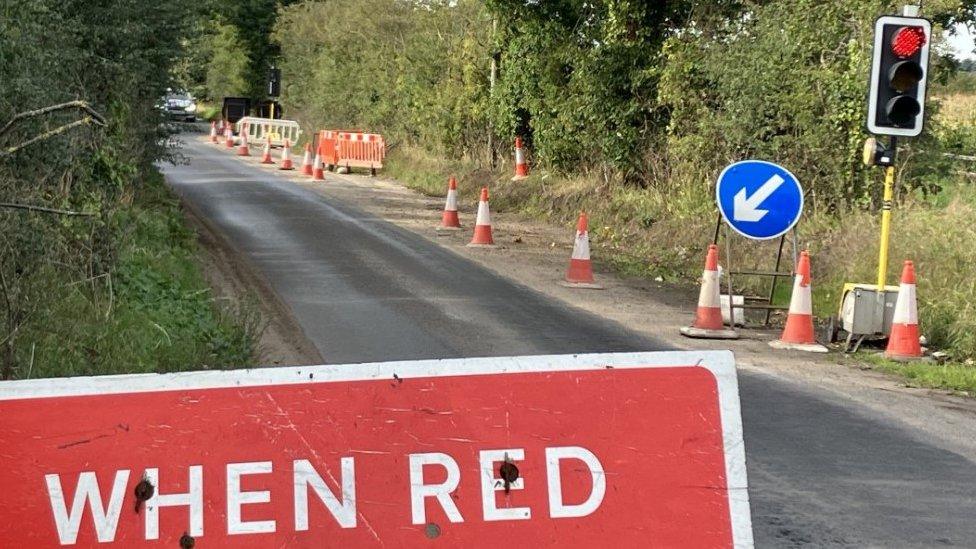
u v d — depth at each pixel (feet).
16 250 20.88
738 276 47.55
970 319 35.12
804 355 34.14
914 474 21.16
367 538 10.10
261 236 56.29
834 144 49.24
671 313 40.78
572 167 77.15
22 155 23.08
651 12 66.44
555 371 10.37
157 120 48.88
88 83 36.27
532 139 86.38
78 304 25.77
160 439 10.00
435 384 10.29
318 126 149.18
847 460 22.03
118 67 36.94
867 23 48.08
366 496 10.14
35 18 27.58
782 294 45.50
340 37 141.59
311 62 161.38
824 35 49.57
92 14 36.83
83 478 9.89
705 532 10.32
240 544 9.99
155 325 27.20
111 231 31.09
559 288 45.16
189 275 36.94
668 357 10.44
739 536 10.36
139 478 9.94
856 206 48.49
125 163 37.32
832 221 49.34
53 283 23.84
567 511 10.25
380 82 123.75
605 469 10.32
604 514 10.28
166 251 37.45
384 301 39.91
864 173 48.91
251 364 27.73
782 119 51.31
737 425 10.44
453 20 102.83
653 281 49.14
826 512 18.76
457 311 38.65
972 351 34.30
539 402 10.34
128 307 28.30
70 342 22.63
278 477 10.09
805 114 49.26
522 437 10.30
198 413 10.05
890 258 40.96
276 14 203.31
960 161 52.44
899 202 47.67
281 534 10.05
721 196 38.17
